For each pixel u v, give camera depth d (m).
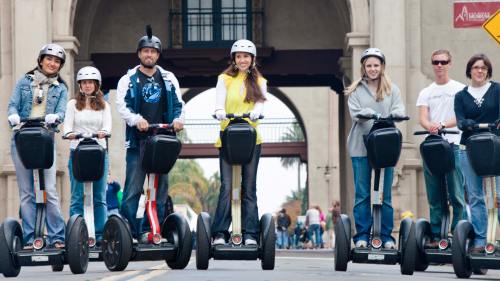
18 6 38.44
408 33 39.44
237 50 18.39
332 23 46.56
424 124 21.84
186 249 18.59
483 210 18.61
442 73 21.72
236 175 18.06
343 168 52.22
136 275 16.66
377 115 18.09
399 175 38.09
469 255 18.16
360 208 18.67
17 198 37.72
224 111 18.00
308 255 40.31
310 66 46.53
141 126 17.88
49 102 19.20
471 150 17.77
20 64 38.31
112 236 18.33
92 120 21.47
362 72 18.91
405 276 17.91
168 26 46.56
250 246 18.33
